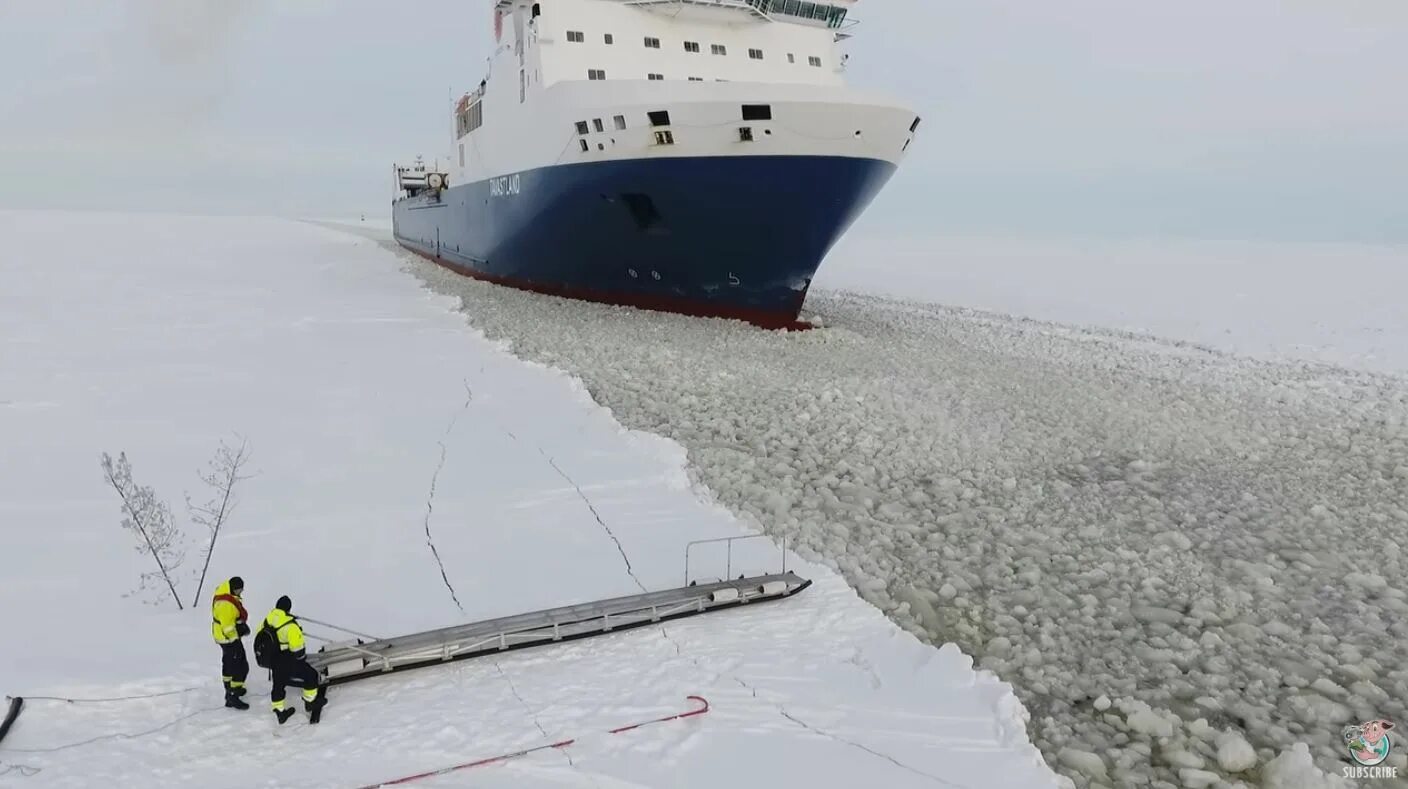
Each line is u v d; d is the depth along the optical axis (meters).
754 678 5.68
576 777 4.64
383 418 11.63
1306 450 12.34
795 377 15.08
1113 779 5.08
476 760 4.75
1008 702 5.52
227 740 4.88
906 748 5.04
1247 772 5.22
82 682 5.28
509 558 7.43
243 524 8.02
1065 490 10.27
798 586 6.86
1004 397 14.85
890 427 12.28
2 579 6.84
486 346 16.56
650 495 9.12
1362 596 7.75
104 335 17.41
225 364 14.87
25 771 4.54
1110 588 7.65
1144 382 17.14
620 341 17.16
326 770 4.64
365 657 5.44
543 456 10.23
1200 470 11.31
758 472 10.02
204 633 6.07
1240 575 8.07
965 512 9.34
